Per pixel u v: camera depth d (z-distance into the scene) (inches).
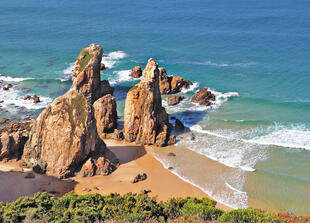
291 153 2154.3
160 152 2218.3
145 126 2301.9
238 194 1784.0
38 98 2952.8
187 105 2881.4
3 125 2519.7
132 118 2311.8
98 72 2847.0
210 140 2346.2
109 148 2268.7
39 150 1953.7
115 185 1838.1
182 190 1811.0
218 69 3592.5
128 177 1923.0
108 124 2434.8
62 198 1326.3
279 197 1756.9
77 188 1795.0
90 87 2760.8
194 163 2082.9
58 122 1904.5
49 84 3324.3
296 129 2431.1
